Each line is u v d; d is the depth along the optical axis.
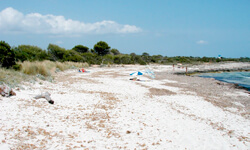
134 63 65.69
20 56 27.28
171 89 20.52
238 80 33.66
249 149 7.41
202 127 9.45
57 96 12.78
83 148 6.30
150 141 7.34
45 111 9.52
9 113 8.45
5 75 14.41
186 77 33.69
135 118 9.84
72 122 8.58
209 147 7.27
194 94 18.36
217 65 72.00
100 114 10.03
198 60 94.50
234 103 16.05
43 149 5.93
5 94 10.48
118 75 31.28
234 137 8.62
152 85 22.47
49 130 7.42
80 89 16.56
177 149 6.88
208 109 13.20
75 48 70.81
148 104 12.89
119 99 13.79
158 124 9.24
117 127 8.48
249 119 11.92
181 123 9.67
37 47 39.69
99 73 33.19
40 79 17.66
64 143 6.50
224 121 11.02
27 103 10.24
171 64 75.19
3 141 5.98
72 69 35.34
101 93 15.58
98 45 72.00
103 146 6.61
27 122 7.85
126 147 6.70
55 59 43.25
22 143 6.11
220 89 22.66
